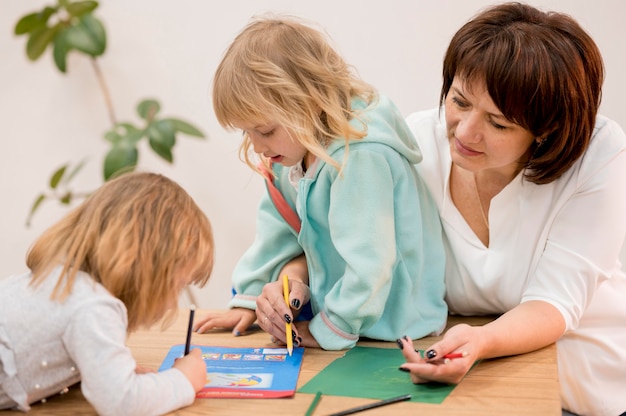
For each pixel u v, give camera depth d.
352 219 1.23
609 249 1.26
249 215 2.34
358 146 1.23
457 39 1.17
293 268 1.40
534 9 1.18
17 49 2.34
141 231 1.05
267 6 2.16
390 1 2.08
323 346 1.26
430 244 1.37
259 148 1.25
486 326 1.17
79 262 1.04
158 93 2.29
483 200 1.35
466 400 1.05
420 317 1.33
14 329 1.02
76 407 1.08
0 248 2.49
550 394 1.06
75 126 2.37
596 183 1.25
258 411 1.04
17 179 2.43
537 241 1.30
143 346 1.29
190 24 2.23
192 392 1.05
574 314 1.25
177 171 2.35
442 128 1.41
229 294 2.40
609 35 1.95
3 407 1.08
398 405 1.04
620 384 1.33
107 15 2.26
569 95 1.12
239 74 1.20
